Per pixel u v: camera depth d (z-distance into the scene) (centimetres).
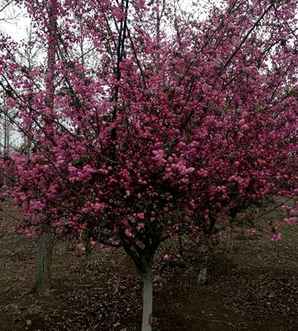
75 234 595
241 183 572
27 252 1447
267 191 637
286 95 700
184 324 886
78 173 497
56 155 543
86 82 575
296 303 970
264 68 741
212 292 1035
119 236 617
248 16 709
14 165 577
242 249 1333
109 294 1054
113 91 580
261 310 945
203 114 587
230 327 873
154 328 872
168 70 574
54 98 585
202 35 663
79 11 630
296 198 659
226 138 601
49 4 646
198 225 653
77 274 1201
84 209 514
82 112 554
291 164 695
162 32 651
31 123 584
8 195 581
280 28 734
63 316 943
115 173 554
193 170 515
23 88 577
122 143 571
